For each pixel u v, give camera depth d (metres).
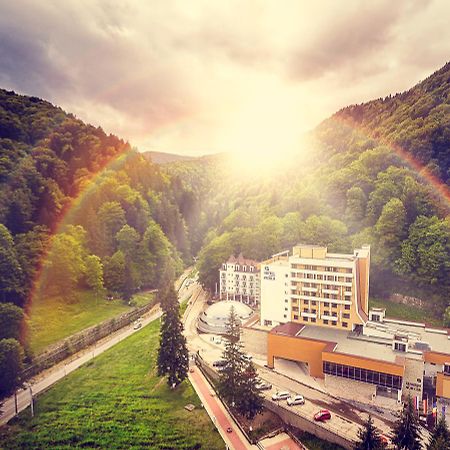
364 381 71.12
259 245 150.62
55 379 81.19
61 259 115.69
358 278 92.69
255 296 135.50
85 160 172.12
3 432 63.34
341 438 57.81
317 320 91.56
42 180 138.75
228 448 58.62
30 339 88.75
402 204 129.38
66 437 61.75
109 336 106.38
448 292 112.06
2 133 159.25
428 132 159.75
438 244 115.25
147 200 188.88
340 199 155.00
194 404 70.25
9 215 121.44
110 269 135.00
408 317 115.12
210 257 149.00
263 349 93.81
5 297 97.06
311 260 91.06
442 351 75.44
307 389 74.94
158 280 152.25
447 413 65.94
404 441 52.34
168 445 59.50
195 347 96.75
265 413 68.75
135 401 71.50
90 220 141.88
